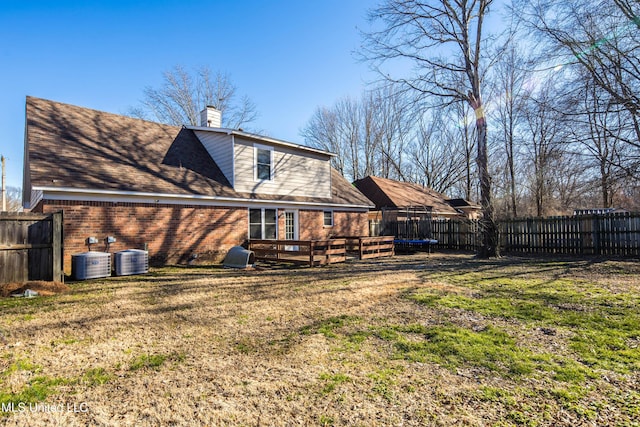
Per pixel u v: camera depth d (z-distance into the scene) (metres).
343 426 2.57
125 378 3.38
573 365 3.59
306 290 7.55
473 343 4.23
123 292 7.43
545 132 15.67
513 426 2.54
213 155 14.78
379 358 3.82
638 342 4.20
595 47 10.29
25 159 13.49
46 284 7.57
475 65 13.87
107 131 13.05
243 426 2.58
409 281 8.49
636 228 12.81
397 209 20.31
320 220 17.33
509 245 16.25
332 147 39.66
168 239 11.70
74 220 9.82
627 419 2.62
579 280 8.36
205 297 6.94
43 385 3.22
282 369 3.56
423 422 2.61
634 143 10.32
